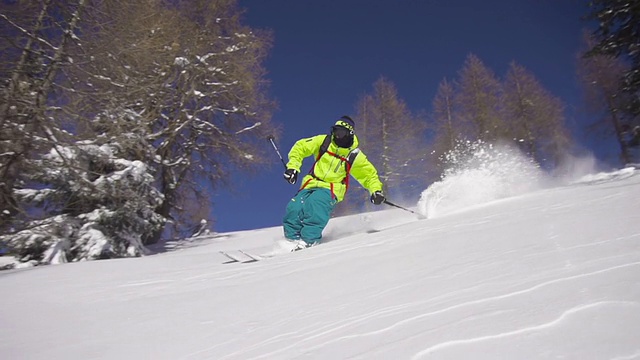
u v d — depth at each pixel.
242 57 19.12
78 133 10.18
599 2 12.39
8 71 8.77
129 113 11.54
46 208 10.27
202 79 18.66
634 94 13.06
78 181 9.94
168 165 17.39
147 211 11.45
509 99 26.64
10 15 8.78
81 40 9.57
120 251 10.56
